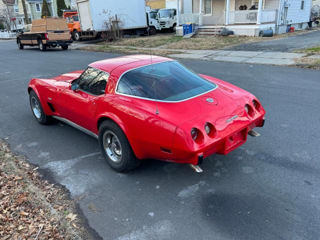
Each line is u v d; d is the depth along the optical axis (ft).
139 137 10.28
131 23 75.31
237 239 8.15
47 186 11.17
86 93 13.05
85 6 69.82
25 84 30.04
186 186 10.84
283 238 8.09
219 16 68.49
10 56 57.57
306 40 49.42
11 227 8.63
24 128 17.62
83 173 12.10
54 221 8.96
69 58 48.60
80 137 15.88
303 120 16.24
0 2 165.68
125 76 11.46
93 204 10.04
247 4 68.80
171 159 9.96
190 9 76.95
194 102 10.41
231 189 10.48
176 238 8.32
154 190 10.70
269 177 11.07
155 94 10.65
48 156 13.75
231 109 10.62
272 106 18.86
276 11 62.85
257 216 9.01
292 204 9.47
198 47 50.49
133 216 9.36
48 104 16.40
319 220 8.71
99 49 58.80
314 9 110.52
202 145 9.18
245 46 47.50
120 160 11.48
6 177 11.49
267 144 13.73
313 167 11.57
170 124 9.39
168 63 12.72
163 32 89.35
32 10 156.46
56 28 62.80
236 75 28.32
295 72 28.12
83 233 8.68
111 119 11.20
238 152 13.17
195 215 9.23
